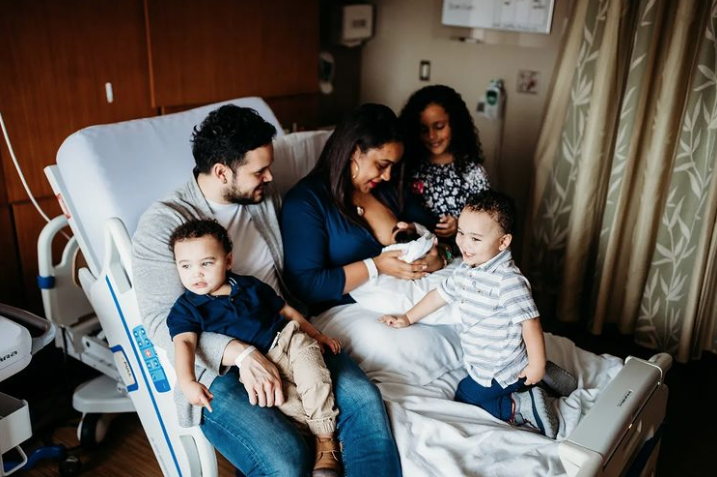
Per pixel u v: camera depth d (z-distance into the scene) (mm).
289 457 1366
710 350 2586
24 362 1480
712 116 2270
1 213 2107
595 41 2445
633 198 2549
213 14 2512
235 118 1550
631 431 1499
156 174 1767
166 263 1504
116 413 2049
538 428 1602
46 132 2131
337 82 3430
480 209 1560
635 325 2670
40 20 2023
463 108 2219
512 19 2904
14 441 1488
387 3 3295
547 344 1907
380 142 1776
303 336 1538
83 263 1999
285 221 1812
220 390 1477
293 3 2836
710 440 2156
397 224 1970
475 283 1614
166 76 2416
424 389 1675
